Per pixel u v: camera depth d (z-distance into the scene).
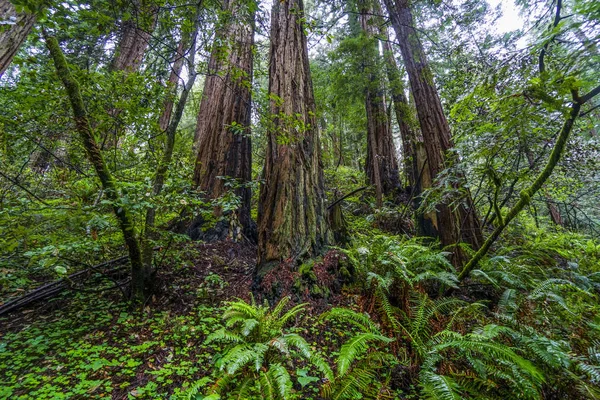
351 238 5.01
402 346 2.70
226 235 5.21
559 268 4.26
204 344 2.50
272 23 4.82
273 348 2.35
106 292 3.48
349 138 13.52
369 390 2.16
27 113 2.99
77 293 3.43
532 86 2.30
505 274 3.48
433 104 5.32
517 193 5.14
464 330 2.84
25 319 2.94
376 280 3.33
